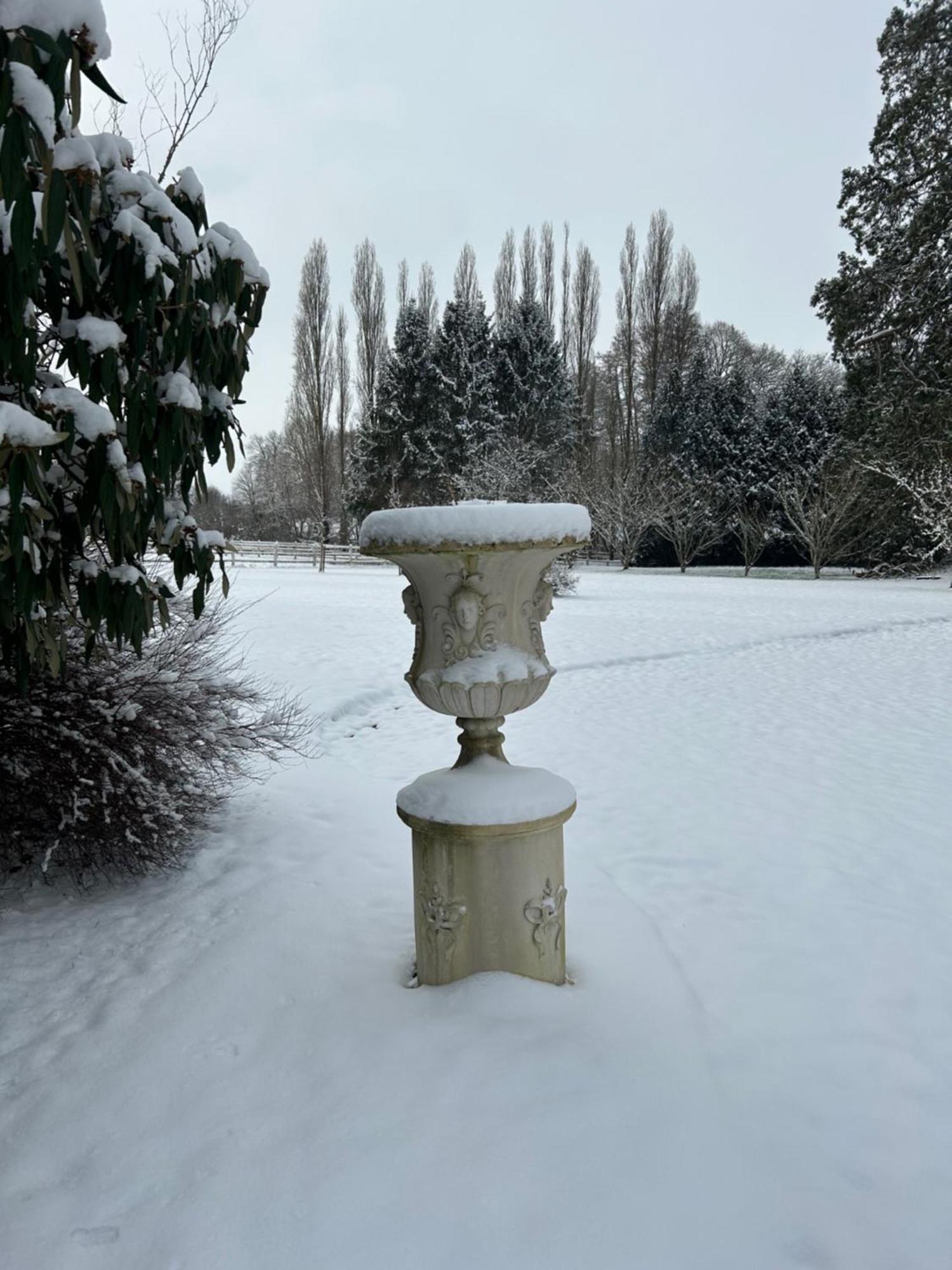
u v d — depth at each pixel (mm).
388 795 4652
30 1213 1668
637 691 8336
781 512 34594
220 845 3818
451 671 2336
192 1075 2113
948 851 3941
